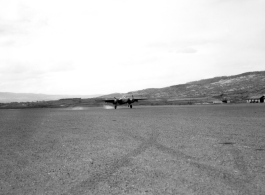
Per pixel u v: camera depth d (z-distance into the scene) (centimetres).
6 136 1316
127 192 447
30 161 725
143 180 511
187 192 434
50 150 888
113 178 533
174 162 650
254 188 443
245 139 1003
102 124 1816
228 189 442
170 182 492
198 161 654
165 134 1189
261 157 687
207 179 502
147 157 719
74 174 577
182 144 912
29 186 504
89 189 473
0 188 498
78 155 785
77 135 1262
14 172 612
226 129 1348
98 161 694
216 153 748
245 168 575
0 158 778
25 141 1120
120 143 976
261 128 1375
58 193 459
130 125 1678
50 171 611
